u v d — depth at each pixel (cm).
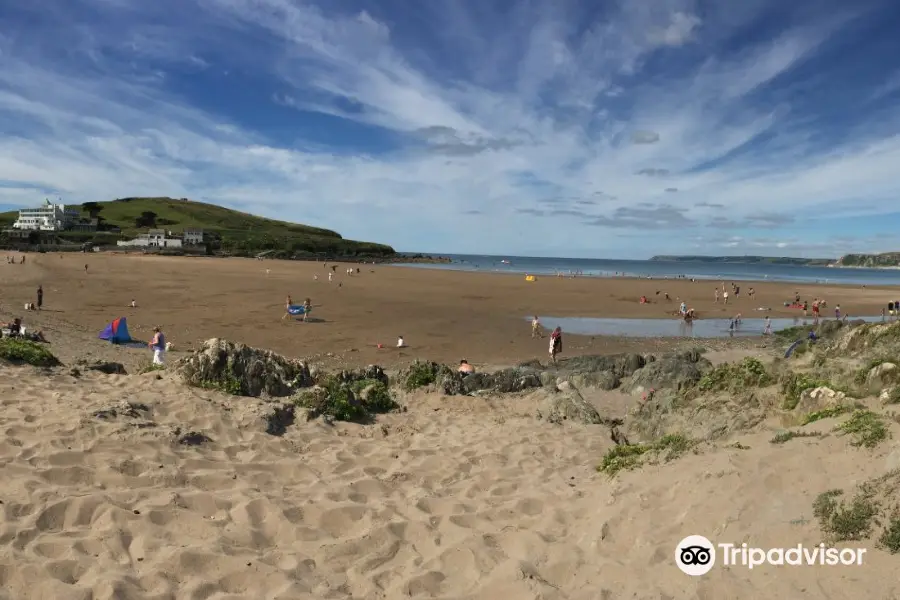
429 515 627
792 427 756
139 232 16862
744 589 433
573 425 1127
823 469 566
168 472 646
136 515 540
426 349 2819
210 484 649
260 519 578
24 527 492
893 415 624
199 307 3856
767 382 1008
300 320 3484
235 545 520
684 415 1033
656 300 5472
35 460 626
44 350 1182
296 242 17562
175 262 8931
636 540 536
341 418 1009
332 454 808
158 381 1009
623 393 1752
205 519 556
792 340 3078
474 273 9144
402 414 1123
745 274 13288
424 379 1447
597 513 620
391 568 515
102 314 3381
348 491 671
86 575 447
